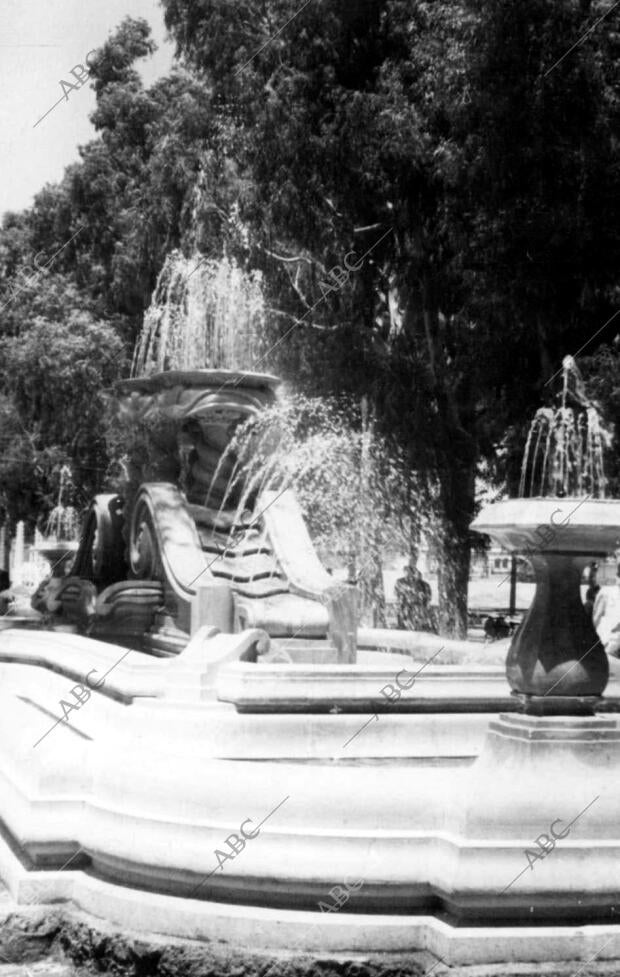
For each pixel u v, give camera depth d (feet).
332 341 70.23
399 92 66.44
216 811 17.90
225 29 68.39
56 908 18.75
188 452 35.32
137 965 17.19
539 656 17.94
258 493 35.63
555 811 17.07
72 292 91.45
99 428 89.15
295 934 16.88
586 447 63.87
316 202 70.38
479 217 64.69
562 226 61.41
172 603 33.42
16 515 103.50
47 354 85.05
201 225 73.46
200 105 74.54
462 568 73.46
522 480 64.90
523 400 69.31
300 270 74.49
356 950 16.83
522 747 17.66
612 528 17.66
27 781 20.51
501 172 62.28
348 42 70.38
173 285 55.52
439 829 17.54
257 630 24.67
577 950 16.48
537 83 60.18
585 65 60.03
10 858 20.02
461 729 22.62
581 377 63.21
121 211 92.99
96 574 39.45
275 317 69.26
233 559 34.37
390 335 78.95
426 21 65.67
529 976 16.25
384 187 68.69
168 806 18.29
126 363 87.45
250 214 71.97
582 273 64.39
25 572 102.89
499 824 16.98
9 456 97.60
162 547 33.73
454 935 16.42
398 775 18.12
